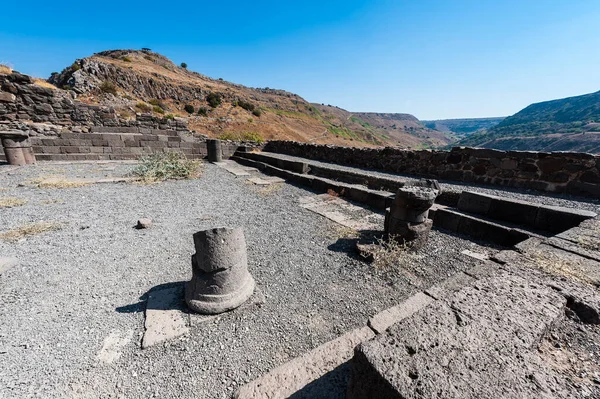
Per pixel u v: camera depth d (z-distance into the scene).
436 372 1.02
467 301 1.47
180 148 12.52
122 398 1.65
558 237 2.68
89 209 5.02
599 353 1.33
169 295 2.62
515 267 1.99
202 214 5.07
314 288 2.80
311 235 4.14
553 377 1.04
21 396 1.62
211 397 1.68
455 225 4.14
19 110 10.27
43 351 1.94
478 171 6.10
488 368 1.05
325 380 1.59
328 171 7.95
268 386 1.58
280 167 9.72
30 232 3.86
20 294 2.54
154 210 5.18
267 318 2.36
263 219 4.86
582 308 1.54
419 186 3.71
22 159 8.73
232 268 2.44
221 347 2.04
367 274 3.05
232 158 13.59
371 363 1.08
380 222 4.65
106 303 2.49
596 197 4.59
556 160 4.96
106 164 9.98
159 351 1.99
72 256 3.28
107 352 1.97
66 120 11.12
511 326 1.27
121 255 3.36
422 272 3.04
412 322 1.29
